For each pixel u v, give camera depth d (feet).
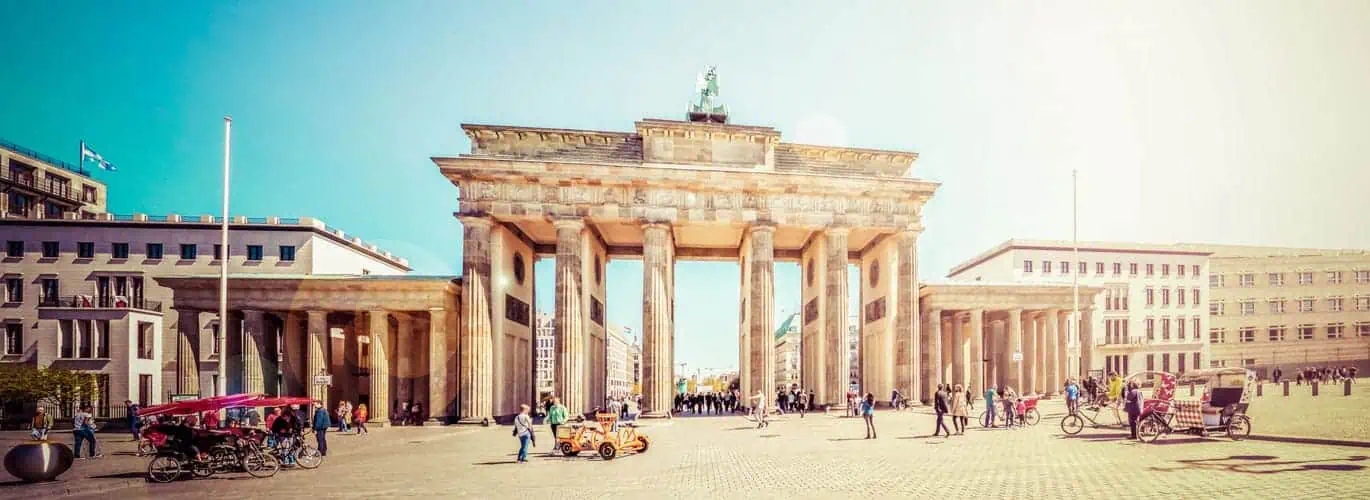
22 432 172.14
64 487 81.66
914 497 63.52
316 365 190.19
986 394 131.85
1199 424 98.17
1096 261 349.82
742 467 87.56
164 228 256.32
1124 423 121.70
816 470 82.69
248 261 255.50
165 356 250.57
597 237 227.20
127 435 158.71
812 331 230.68
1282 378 272.10
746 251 226.79
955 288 239.30
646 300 194.70
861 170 213.87
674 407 242.78
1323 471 70.59
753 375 197.26
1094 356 341.41
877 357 229.86
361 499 70.38
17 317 247.09
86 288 250.37
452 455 110.32
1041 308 244.83
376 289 191.21
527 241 228.84
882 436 122.93
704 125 200.13
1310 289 327.47
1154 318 349.20
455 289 195.83
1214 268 351.46
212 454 88.12
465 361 188.03
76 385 209.67
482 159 189.67
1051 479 69.56
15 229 250.37
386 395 187.93
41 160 262.26
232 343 201.16
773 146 206.18
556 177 192.95
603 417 106.32
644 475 82.84
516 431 98.48
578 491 72.23
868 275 242.37
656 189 198.49
